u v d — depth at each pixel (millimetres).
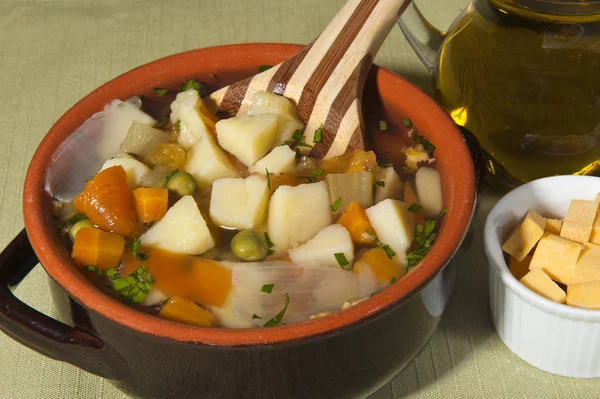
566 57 620
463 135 606
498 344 628
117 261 574
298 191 595
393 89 635
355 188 603
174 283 568
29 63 791
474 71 645
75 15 830
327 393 559
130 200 593
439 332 632
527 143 647
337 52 638
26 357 625
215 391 551
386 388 611
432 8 822
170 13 830
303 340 519
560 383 611
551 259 602
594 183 625
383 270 570
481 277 655
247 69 664
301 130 644
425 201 602
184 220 583
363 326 529
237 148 625
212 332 519
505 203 623
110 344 546
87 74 780
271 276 569
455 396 608
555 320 587
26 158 723
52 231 568
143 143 630
